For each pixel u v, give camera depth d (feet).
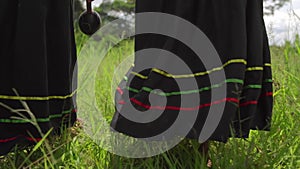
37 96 6.64
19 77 6.63
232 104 6.48
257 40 6.76
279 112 8.47
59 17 6.84
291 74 10.05
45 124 6.72
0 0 6.52
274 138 7.85
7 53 6.64
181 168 7.02
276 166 7.21
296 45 11.46
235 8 6.55
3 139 6.68
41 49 6.63
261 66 6.79
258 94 6.79
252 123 7.04
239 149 7.54
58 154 7.29
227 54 6.57
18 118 6.53
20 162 7.25
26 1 6.52
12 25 6.63
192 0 6.61
